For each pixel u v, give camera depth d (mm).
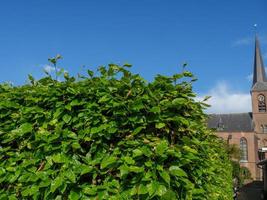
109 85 4137
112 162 3701
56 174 3842
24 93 4398
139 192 3531
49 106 4215
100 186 3693
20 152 4180
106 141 3957
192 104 4312
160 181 3623
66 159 3838
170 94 4168
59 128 3977
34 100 4219
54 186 3666
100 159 3832
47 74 4559
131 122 3930
